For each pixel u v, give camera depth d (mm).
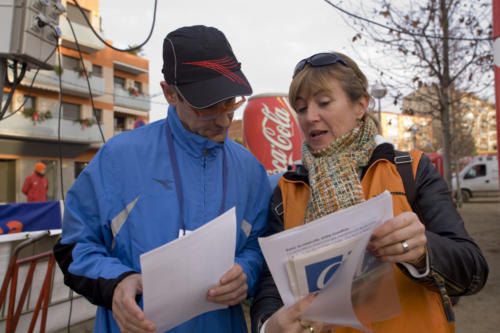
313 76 1224
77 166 24672
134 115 29078
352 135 1213
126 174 1223
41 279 2836
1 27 3117
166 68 1263
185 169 1289
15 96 20250
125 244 1179
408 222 849
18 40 3137
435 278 957
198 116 1228
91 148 24984
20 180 21016
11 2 3121
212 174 1319
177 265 900
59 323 2955
